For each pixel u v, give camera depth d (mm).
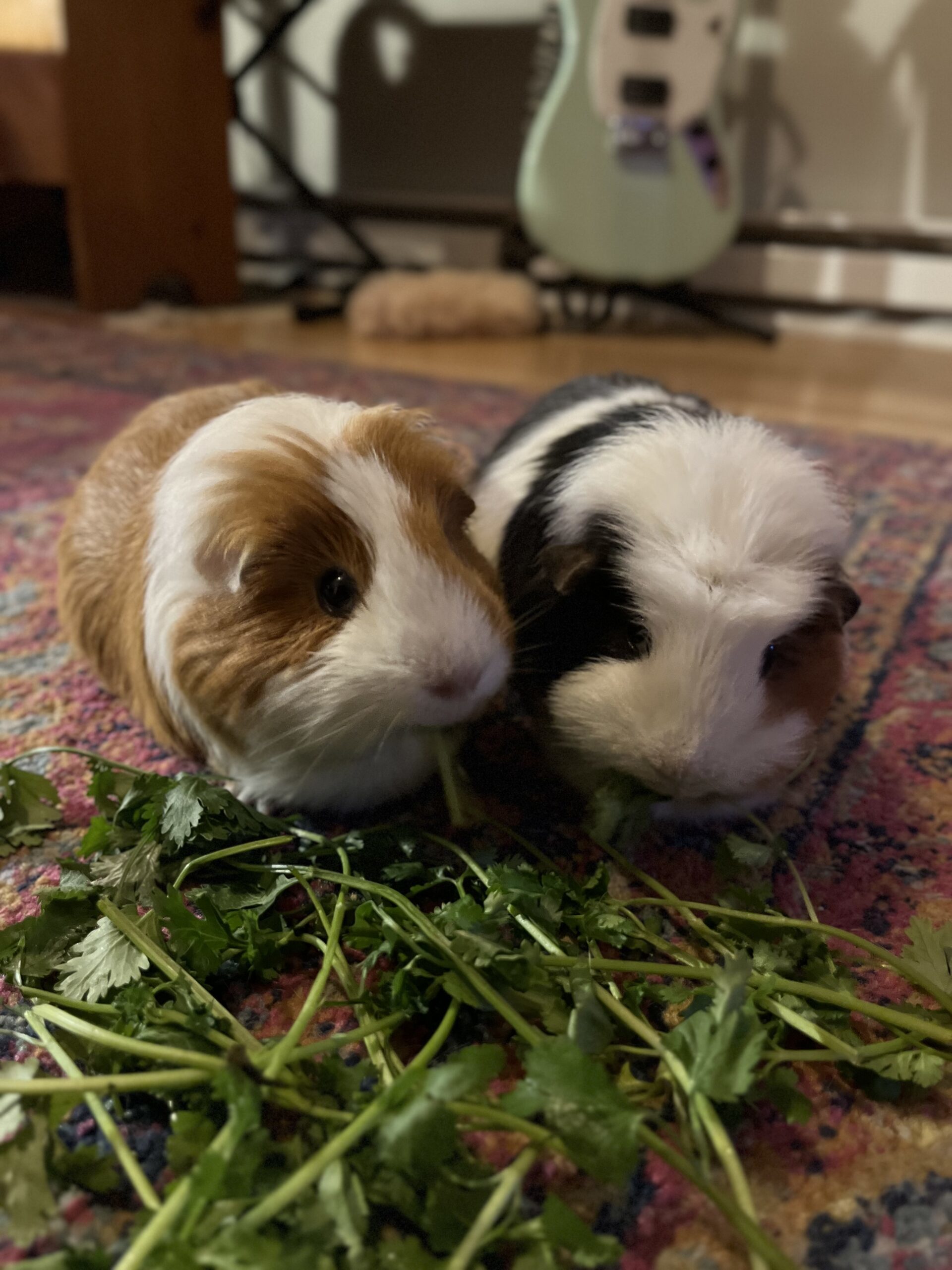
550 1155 285
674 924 379
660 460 405
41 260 1746
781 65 1379
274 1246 227
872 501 791
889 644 591
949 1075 315
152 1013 299
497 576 442
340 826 431
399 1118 246
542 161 1337
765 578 365
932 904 390
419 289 1379
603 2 1245
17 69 1312
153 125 1391
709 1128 265
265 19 1687
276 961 345
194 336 1318
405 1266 239
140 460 482
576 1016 292
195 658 375
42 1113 268
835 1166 287
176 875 366
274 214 1815
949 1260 262
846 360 1306
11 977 327
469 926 319
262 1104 281
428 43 1592
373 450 384
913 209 1377
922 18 1280
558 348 1342
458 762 465
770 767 383
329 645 353
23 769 457
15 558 672
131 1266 223
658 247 1364
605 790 389
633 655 386
